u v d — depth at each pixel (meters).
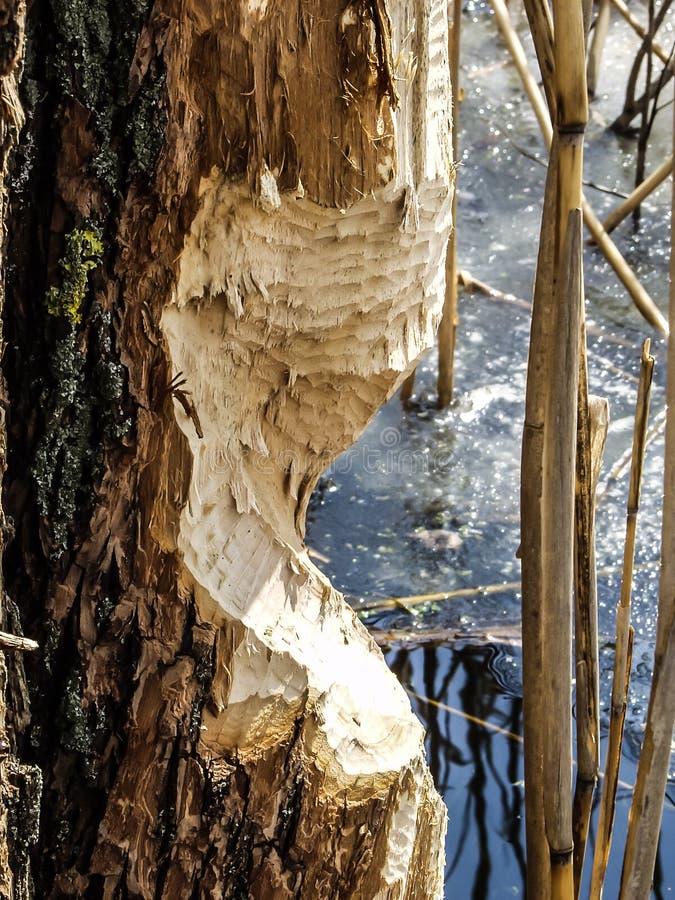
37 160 0.82
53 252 0.84
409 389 2.61
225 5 0.80
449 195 0.99
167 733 0.93
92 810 0.96
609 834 1.07
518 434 2.55
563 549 0.86
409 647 2.02
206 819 0.96
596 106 3.64
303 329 0.94
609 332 2.82
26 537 0.90
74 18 0.78
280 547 1.00
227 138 0.83
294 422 1.01
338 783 0.99
